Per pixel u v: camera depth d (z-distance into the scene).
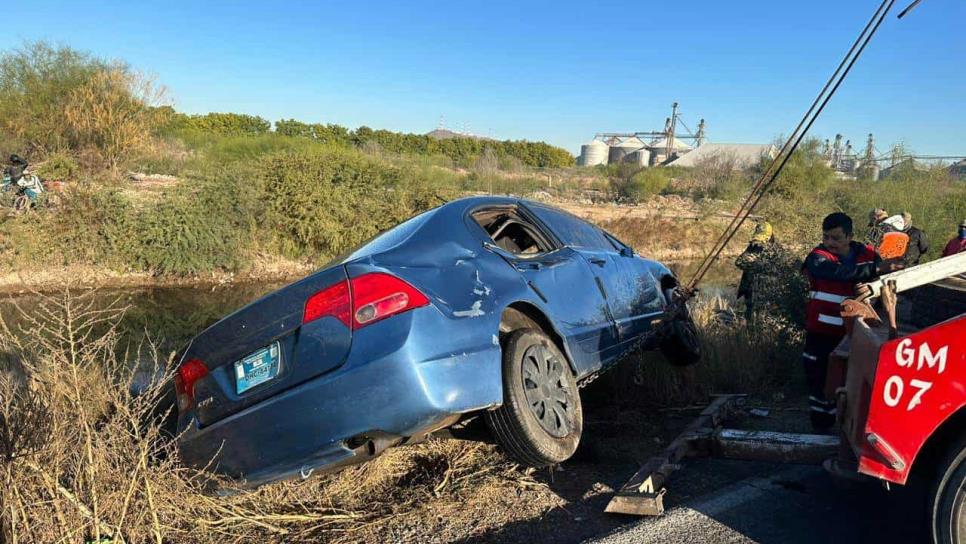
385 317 3.26
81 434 3.50
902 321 3.88
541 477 4.13
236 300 12.88
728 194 30.06
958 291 3.39
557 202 30.84
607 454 4.50
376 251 3.84
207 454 3.54
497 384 3.50
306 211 16.39
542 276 4.38
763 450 3.94
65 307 3.99
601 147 100.56
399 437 3.23
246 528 3.68
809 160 25.44
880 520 3.41
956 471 2.64
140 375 6.17
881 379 2.77
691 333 6.08
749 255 7.58
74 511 3.27
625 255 5.96
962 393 2.62
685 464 4.31
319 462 3.30
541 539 3.39
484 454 4.39
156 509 3.44
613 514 3.61
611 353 4.93
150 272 14.88
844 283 4.70
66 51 23.94
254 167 17.09
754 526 3.38
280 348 3.44
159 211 15.01
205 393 3.67
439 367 3.25
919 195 13.66
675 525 3.39
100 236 14.68
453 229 4.16
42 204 14.75
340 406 3.20
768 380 6.07
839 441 3.47
